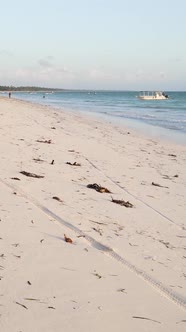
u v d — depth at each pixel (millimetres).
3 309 3049
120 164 11688
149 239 5492
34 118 24391
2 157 9688
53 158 10820
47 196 6684
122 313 3285
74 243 4727
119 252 4742
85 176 9180
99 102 80875
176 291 3947
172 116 38719
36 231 4855
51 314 3074
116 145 16250
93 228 5465
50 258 4117
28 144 12617
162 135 22562
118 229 5672
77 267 4020
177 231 6133
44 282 3572
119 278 3971
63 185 7809
